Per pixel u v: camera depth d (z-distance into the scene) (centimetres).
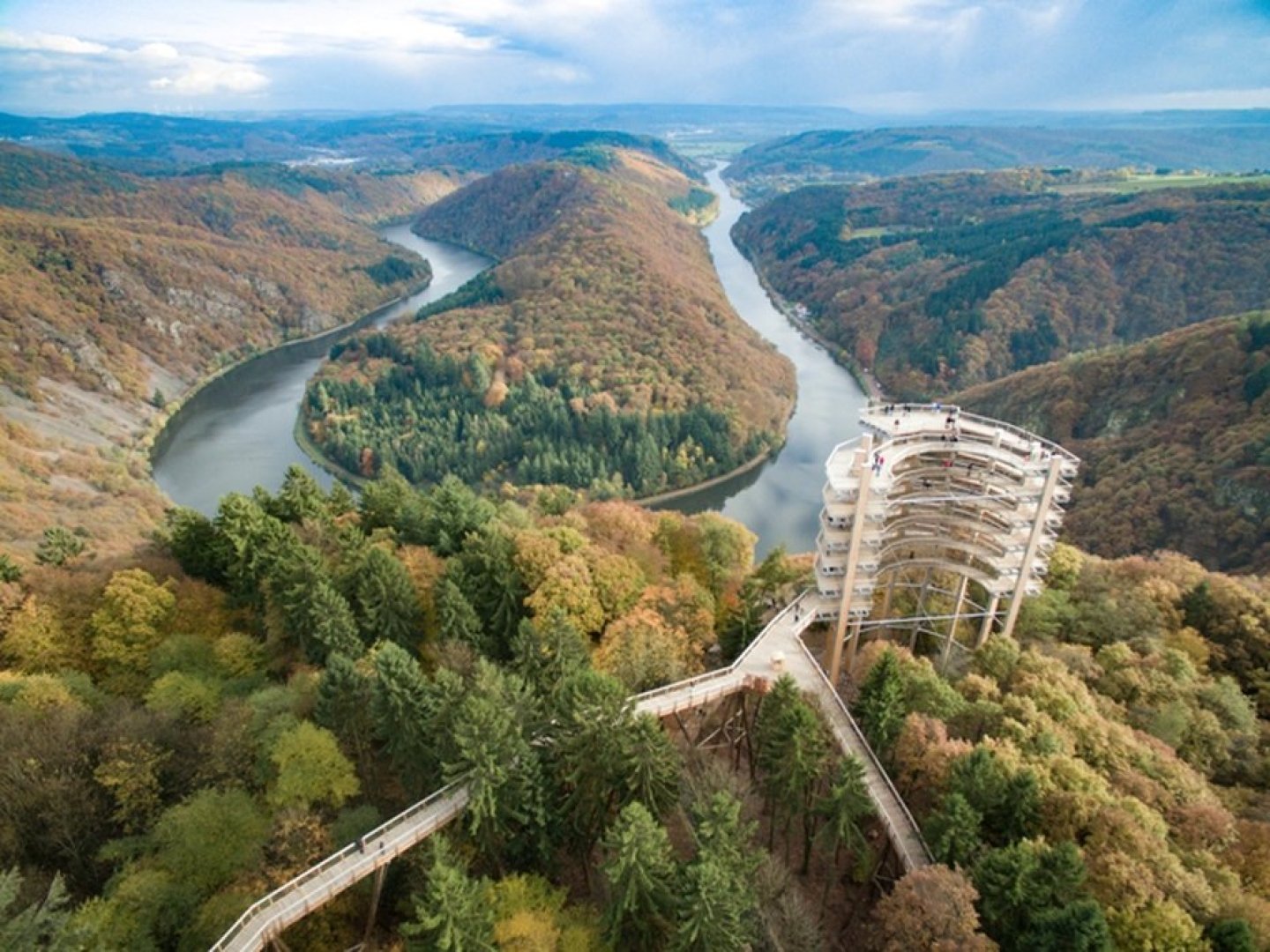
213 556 10625
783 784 7006
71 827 6462
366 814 6762
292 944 6325
